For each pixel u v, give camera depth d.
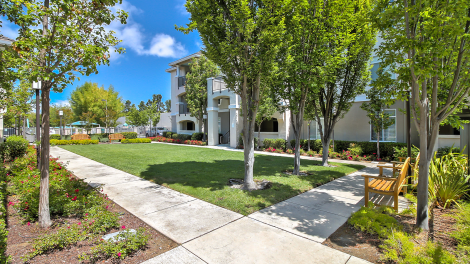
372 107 10.80
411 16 3.45
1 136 11.33
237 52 5.94
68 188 5.23
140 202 5.33
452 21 3.23
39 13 3.45
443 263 2.70
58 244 3.25
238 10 5.51
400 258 2.88
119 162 11.08
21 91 10.33
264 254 3.16
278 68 7.00
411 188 5.75
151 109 34.22
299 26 7.23
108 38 4.38
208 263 2.96
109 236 3.63
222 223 4.18
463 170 5.13
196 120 24.38
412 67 3.59
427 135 4.03
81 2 3.93
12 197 5.41
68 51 3.76
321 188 6.59
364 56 8.80
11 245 3.36
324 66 7.35
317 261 2.99
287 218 4.41
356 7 8.20
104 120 31.69
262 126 21.12
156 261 3.00
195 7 5.96
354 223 3.96
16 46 3.48
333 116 9.98
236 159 12.02
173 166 9.87
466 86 3.62
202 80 21.89
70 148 18.34
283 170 9.11
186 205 5.13
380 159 11.47
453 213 4.48
